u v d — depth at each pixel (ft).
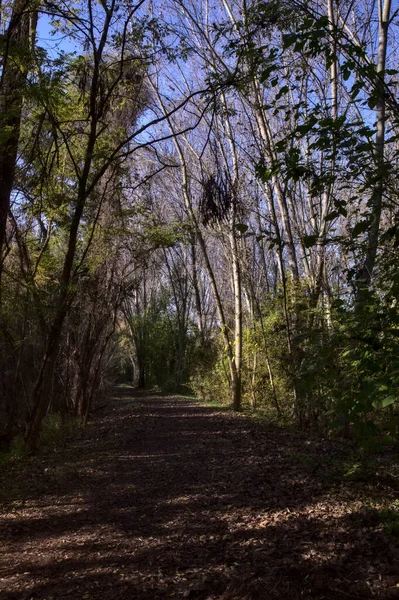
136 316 122.83
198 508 20.53
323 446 31.37
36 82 27.37
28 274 34.14
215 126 45.32
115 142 40.50
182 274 110.11
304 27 12.75
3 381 40.93
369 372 12.23
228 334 67.92
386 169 12.73
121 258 50.85
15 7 27.40
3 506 22.75
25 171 32.73
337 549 14.64
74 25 27.55
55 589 13.60
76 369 56.80
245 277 53.47
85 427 50.93
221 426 46.03
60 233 41.57
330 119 12.64
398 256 13.56
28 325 37.42
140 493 23.81
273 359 49.57
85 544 17.17
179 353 110.11
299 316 36.22
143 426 49.06
